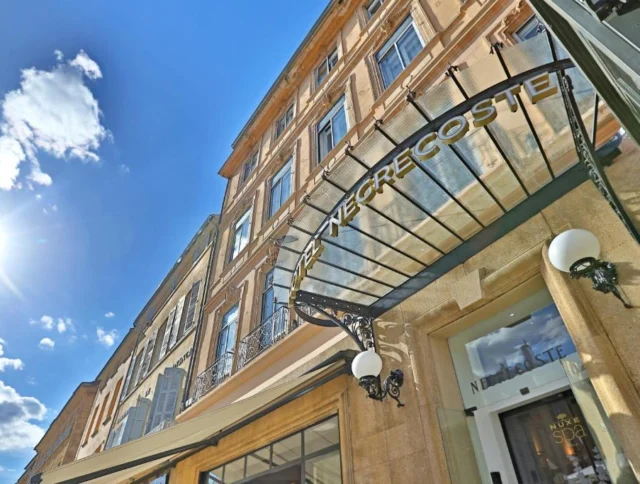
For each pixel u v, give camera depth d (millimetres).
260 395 5074
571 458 3232
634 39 1229
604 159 3396
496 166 3943
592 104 3396
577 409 3334
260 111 14156
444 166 3871
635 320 2824
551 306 3762
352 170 3934
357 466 4414
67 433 23891
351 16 11344
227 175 15398
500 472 3564
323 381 5070
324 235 3957
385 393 4410
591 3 1382
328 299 4871
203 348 10812
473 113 2916
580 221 3438
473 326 4336
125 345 20875
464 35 6371
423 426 3910
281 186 11078
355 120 8484
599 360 2863
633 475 2775
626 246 3049
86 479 5461
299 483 5285
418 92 6727
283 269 4836
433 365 4238
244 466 6391
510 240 3953
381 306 5051
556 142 3643
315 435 5367
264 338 8133
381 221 4410
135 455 5379
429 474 3674
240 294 10148
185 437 5363
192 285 14656
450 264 4445
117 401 17281
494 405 3852
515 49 3320
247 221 12305
